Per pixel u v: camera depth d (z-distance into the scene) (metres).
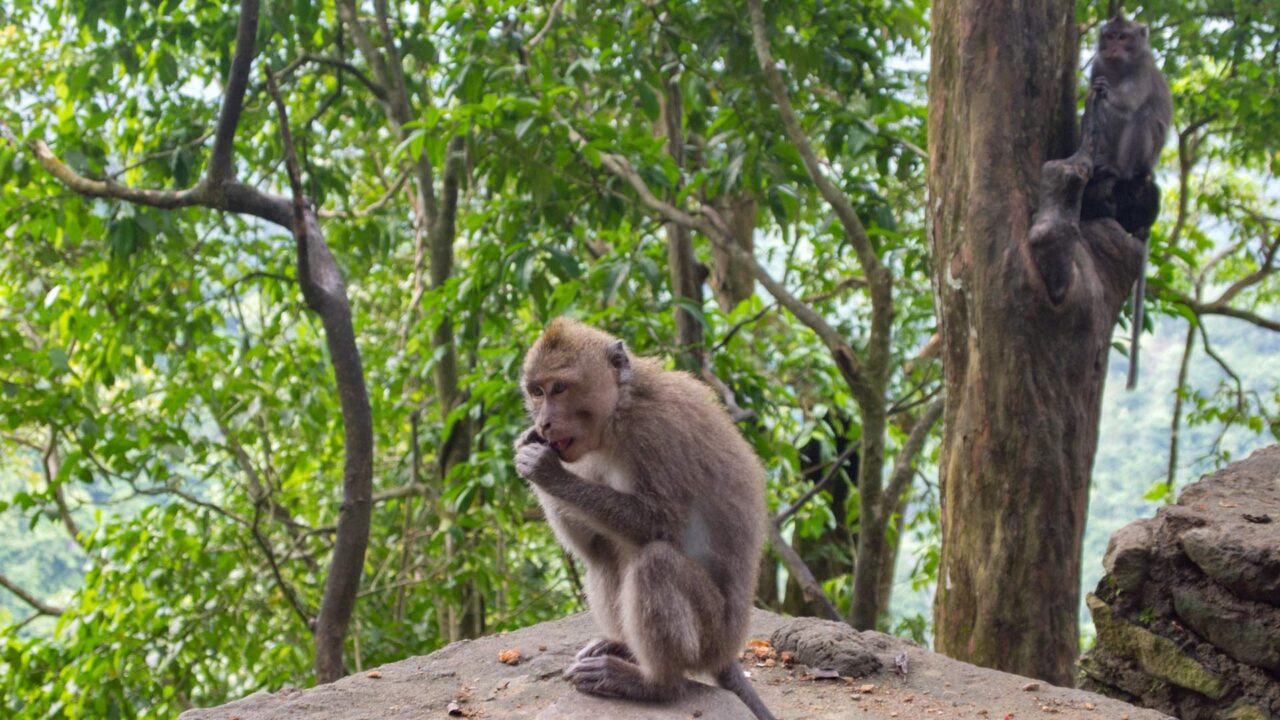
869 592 8.91
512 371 9.62
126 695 10.68
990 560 7.32
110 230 9.84
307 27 10.77
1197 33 12.04
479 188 12.92
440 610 13.07
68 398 10.54
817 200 13.38
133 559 11.19
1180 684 5.37
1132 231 8.37
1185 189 13.58
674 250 11.12
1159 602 5.54
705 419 4.65
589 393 4.54
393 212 13.59
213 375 13.07
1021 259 7.24
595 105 13.02
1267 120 12.09
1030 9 7.47
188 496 10.56
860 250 8.73
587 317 9.73
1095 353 7.48
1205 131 14.54
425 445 12.63
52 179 10.60
